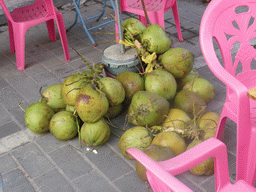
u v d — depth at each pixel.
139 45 3.34
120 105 3.26
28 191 2.61
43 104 3.15
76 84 2.99
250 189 1.46
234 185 1.48
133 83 3.12
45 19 4.31
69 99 3.01
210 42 2.12
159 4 4.34
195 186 2.47
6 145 3.14
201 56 4.39
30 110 3.10
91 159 2.88
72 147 3.03
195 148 1.34
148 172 1.12
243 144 2.03
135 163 2.78
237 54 2.35
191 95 3.00
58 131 2.98
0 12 6.38
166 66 3.25
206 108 3.03
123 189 2.54
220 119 2.40
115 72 3.43
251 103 2.32
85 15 6.20
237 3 2.21
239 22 2.25
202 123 2.69
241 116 1.95
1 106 3.77
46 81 4.20
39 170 2.82
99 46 4.98
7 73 4.47
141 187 2.54
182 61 3.18
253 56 2.39
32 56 4.86
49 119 3.12
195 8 5.96
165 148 2.47
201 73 4.00
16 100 3.86
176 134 2.61
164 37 3.30
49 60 4.71
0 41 5.44
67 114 3.01
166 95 3.09
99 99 2.76
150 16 4.20
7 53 5.02
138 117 2.87
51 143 3.11
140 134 2.71
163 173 1.04
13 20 4.42
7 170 2.85
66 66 4.50
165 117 2.88
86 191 2.56
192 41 4.83
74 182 2.66
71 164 2.84
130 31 3.58
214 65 2.04
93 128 2.85
